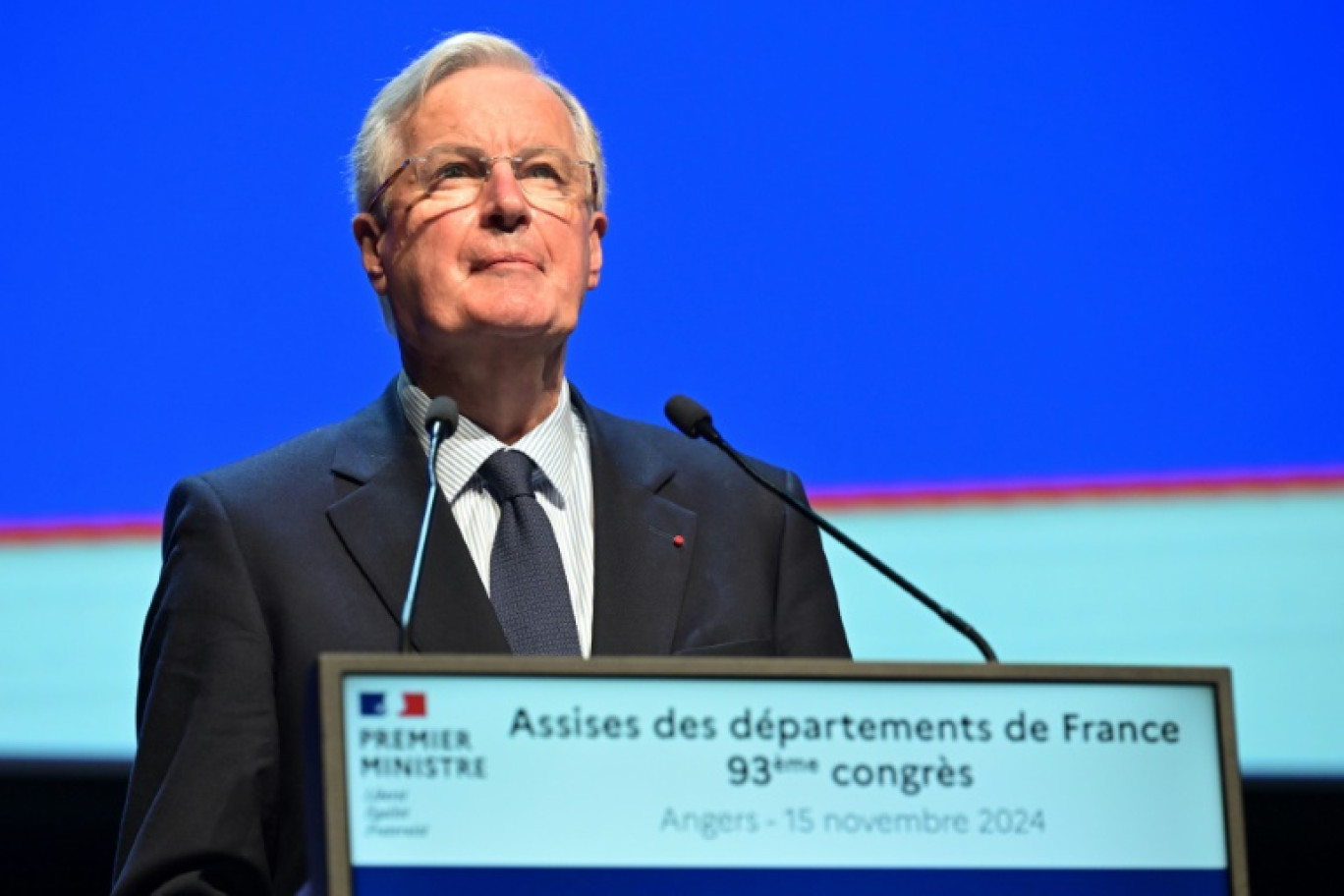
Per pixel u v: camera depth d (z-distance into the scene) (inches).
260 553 137.7
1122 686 102.1
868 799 97.4
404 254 146.0
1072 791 100.0
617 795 94.9
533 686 95.3
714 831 95.4
